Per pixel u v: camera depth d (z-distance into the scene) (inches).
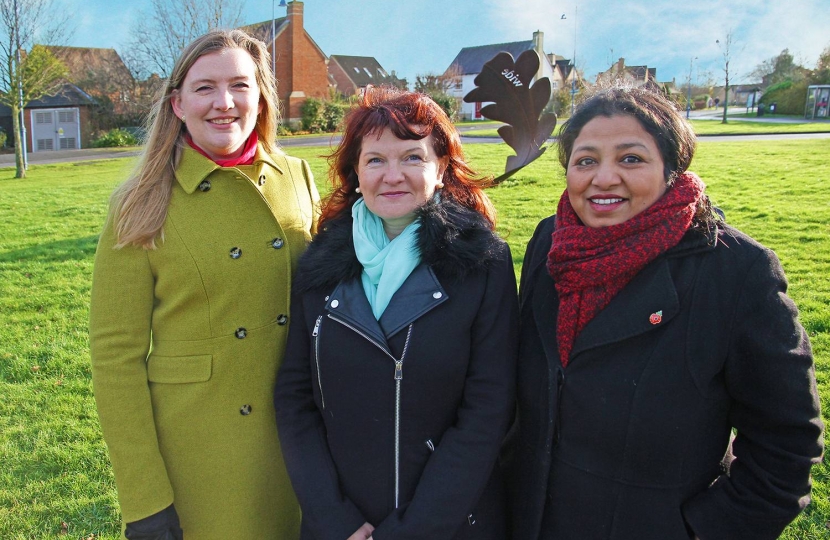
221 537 73.7
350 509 63.9
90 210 428.5
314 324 66.5
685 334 54.1
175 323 69.3
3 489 122.5
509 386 63.6
